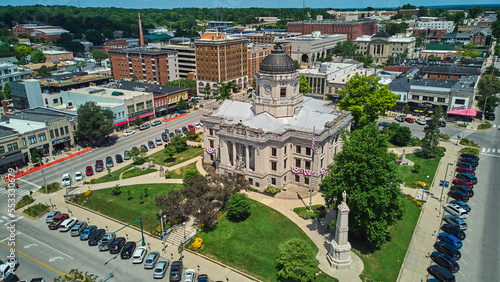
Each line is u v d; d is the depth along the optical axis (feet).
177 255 213.87
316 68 575.79
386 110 490.49
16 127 358.84
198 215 239.50
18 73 626.64
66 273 199.21
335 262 197.67
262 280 191.62
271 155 280.10
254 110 309.63
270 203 262.67
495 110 492.54
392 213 207.92
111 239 222.69
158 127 454.81
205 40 614.75
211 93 625.41
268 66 290.56
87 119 376.07
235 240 223.30
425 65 632.79
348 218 214.48
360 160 204.03
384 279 191.31
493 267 199.31
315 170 276.62
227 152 292.20
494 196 270.67
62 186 300.20
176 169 323.16
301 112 303.48
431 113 454.81
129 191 276.82
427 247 216.95
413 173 305.73
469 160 322.96
